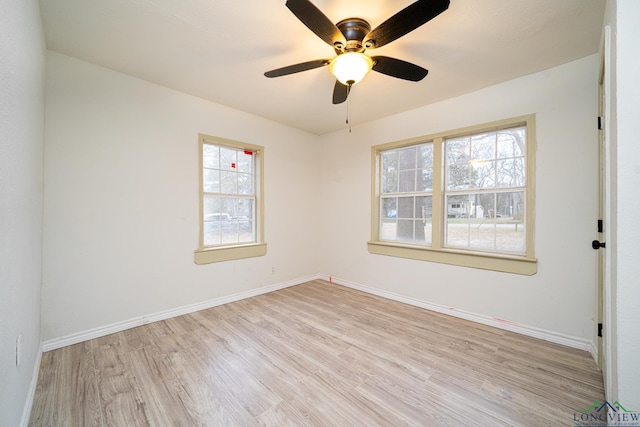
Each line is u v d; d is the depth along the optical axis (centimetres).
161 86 271
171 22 177
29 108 144
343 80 189
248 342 227
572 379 176
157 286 270
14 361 117
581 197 217
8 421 109
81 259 226
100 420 142
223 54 215
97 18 173
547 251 232
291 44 201
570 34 186
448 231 302
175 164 282
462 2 156
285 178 393
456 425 139
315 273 441
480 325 263
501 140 265
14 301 117
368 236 372
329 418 144
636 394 104
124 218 249
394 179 352
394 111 332
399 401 157
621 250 106
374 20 172
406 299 327
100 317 236
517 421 141
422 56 213
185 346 219
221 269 321
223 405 153
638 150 103
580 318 217
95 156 232
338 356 205
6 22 100
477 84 260
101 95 235
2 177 98
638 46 103
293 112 341
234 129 330
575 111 220
